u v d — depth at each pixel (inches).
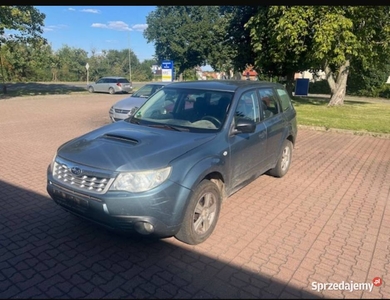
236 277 106.9
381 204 173.0
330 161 261.9
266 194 183.0
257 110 173.5
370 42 605.9
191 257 117.4
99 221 111.9
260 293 99.5
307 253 122.7
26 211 150.9
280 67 801.6
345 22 511.2
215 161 127.3
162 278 104.9
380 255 122.9
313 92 1357.0
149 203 105.8
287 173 223.6
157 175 108.2
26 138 315.9
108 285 100.7
